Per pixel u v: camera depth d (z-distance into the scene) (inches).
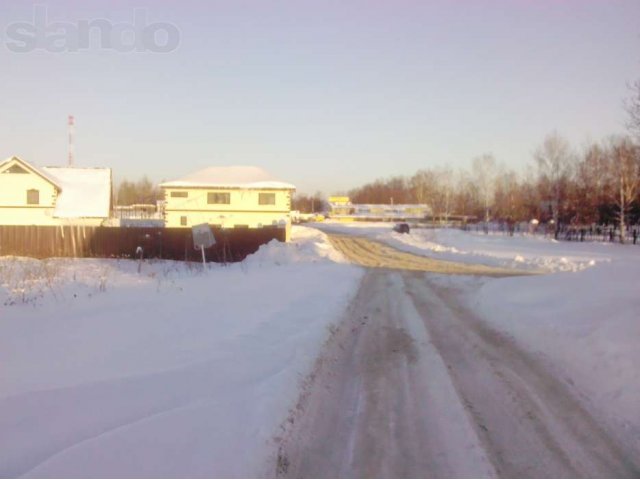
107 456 166.6
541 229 2381.9
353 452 201.3
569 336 357.1
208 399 225.8
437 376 297.4
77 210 1582.2
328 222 3695.9
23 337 331.3
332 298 558.6
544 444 207.5
